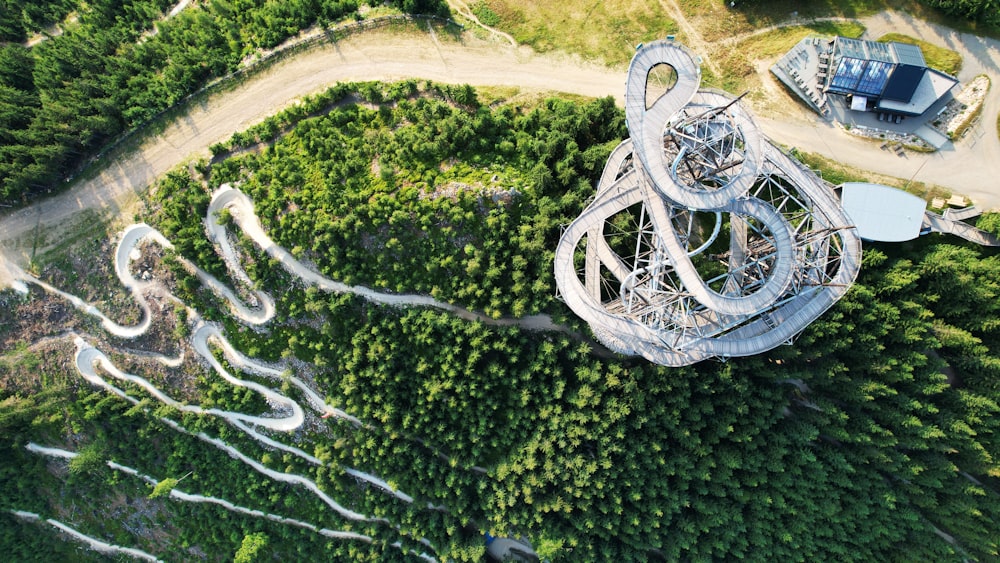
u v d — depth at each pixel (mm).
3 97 62844
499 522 66812
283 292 61781
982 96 53312
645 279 52656
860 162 55125
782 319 50219
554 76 60594
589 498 62062
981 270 49656
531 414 60969
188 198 60062
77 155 65438
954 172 53594
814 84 55406
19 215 65688
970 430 52219
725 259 55188
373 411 63750
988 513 56406
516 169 56219
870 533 60281
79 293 66062
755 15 57969
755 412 56719
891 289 51031
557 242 55625
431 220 56250
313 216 57156
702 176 47969
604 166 53562
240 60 63938
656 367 55469
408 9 61875
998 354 51281
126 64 64688
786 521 62469
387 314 61156
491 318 59875
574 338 59281
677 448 59719
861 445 57250
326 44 63219
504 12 62000
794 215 51312
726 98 46438
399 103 59219
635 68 44844
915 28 54875
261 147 61281
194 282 62281
